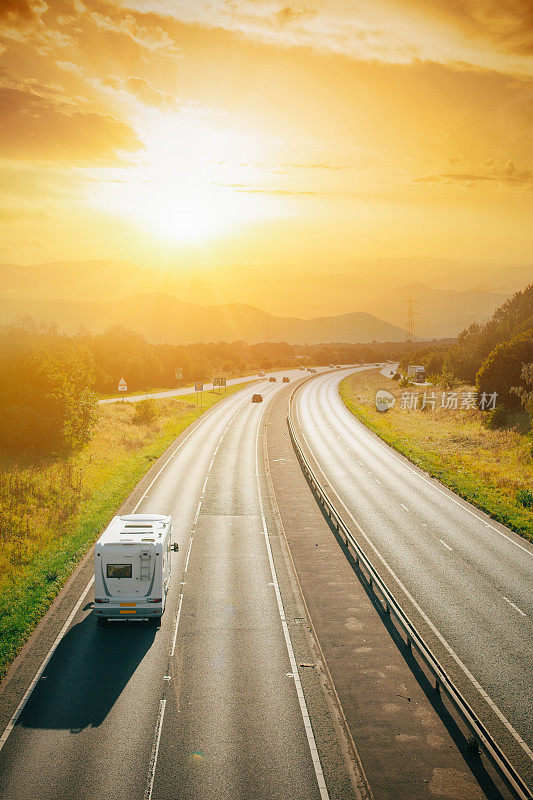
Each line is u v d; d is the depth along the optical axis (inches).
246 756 575.5
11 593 949.8
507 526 1357.0
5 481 1512.1
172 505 1498.5
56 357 2247.8
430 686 707.4
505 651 794.2
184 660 757.9
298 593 977.5
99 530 1272.1
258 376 6565.0
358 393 4672.7
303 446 2389.3
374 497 1606.8
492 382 3154.5
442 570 1085.1
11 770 550.0
